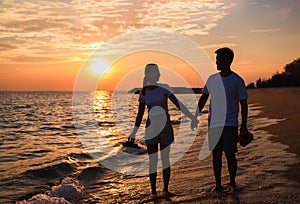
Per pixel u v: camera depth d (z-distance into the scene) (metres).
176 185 5.38
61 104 56.53
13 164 8.23
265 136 9.20
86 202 5.00
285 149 7.29
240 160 6.49
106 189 5.68
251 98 31.88
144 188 5.59
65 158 8.39
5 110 39.03
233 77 4.78
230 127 4.77
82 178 6.44
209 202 4.32
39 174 6.85
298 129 10.13
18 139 13.74
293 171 5.46
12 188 5.90
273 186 4.75
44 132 16.41
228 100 4.76
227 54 4.77
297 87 51.16
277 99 26.86
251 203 4.14
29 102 65.75
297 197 4.27
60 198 5.00
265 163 6.13
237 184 4.95
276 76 60.38
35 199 4.94
